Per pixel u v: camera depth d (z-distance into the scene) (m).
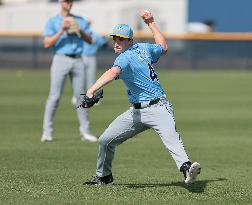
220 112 55.34
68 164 31.78
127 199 23.92
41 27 119.06
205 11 133.62
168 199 24.03
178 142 24.41
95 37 51.88
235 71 105.94
